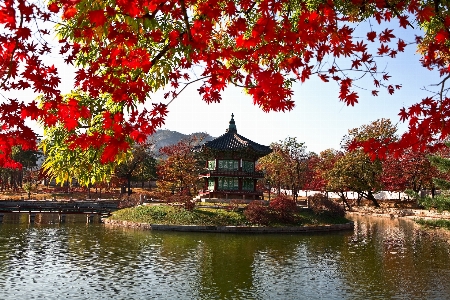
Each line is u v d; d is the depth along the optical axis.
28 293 20.22
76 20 6.89
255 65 6.86
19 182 99.81
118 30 6.81
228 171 58.59
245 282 22.84
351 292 20.95
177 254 30.44
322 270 25.75
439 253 31.59
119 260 28.06
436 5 6.97
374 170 69.12
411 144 6.68
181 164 70.75
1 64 6.32
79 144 6.90
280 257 29.81
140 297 19.98
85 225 48.03
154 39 7.23
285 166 81.56
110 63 7.32
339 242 37.28
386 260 28.88
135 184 114.00
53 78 6.62
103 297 19.88
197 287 21.78
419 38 7.69
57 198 78.50
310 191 96.44
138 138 7.09
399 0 7.40
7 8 5.66
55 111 6.89
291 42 6.92
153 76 8.57
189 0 6.94
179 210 48.28
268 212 47.56
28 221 51.88
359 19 8.88
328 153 89.50
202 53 7.25
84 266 26.09
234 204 51.31
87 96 8.22
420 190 69.94
